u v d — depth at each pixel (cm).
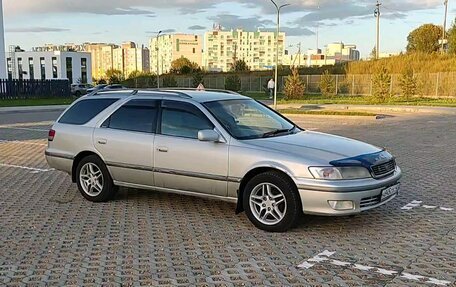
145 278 449
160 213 665
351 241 550
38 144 1423
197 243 544
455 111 2842
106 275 456
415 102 3816
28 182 873
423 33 7700
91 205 709
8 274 459
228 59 12412
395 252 516
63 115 769
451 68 5016
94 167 725
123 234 576
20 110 3102
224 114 647
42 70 10481
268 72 6581
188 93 698
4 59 5403
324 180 547
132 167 681
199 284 436
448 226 605
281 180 568
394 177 600
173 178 649
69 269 471
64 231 588
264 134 639
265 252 516
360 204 556
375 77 4006
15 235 574
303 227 598
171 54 12850
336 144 613
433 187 821
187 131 644
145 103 693
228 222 622
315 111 2734
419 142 1449
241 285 434
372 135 1639
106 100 737
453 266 477
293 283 438
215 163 611
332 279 446
